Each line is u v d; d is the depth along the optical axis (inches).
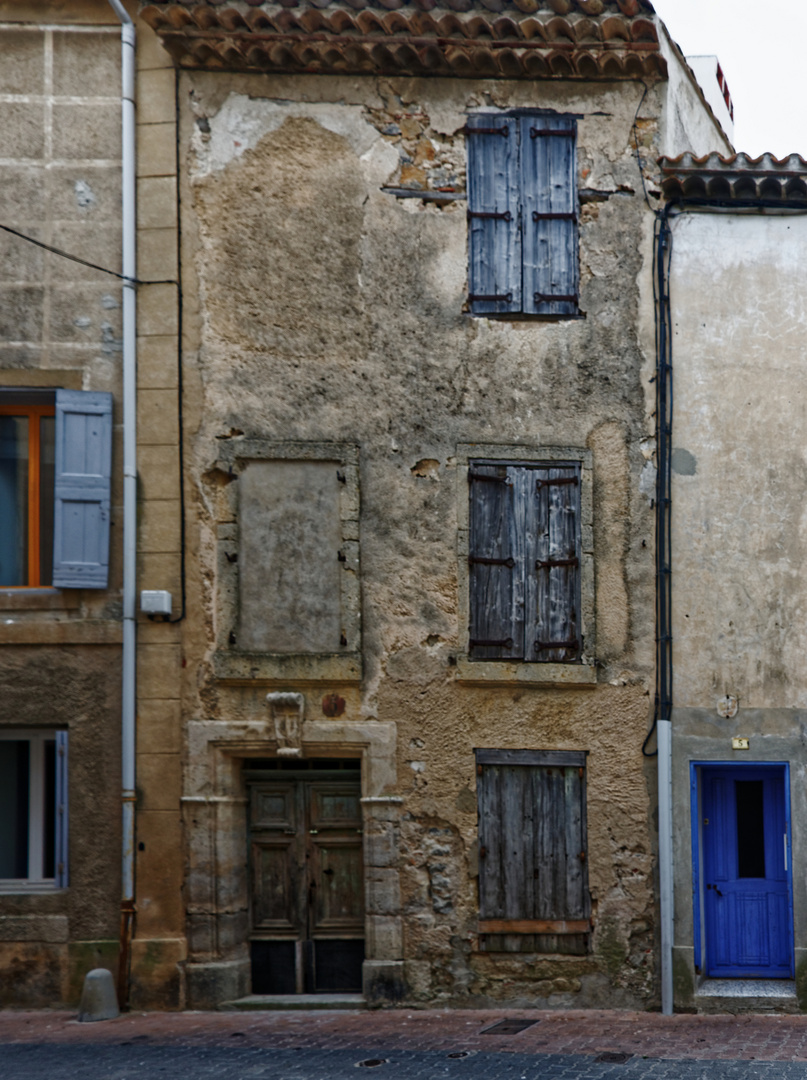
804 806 390.6
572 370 402.6
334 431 396.5
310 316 399.2
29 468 401.4
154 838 382.3
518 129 409.7
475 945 383.6
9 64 399.9
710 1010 378.6
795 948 384.8
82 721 385.7
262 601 391.2
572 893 386.9
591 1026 358.9
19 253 395.5
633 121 410.9
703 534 399.2
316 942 393.1
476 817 387.9
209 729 385.1
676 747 391.2
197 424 393.7
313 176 402.6
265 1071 305.9
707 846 402.3
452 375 400.2
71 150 398.6
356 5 397.4
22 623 386.6
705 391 403.5
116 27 401.4
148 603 381.4
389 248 402.3
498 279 404.5
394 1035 346.3
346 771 396.2
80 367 393.7
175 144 399.2
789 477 401.4
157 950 377.4
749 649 394.9
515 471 399.5
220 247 398.3
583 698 392.5
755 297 406.9
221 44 394.0
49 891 382.6
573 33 400.8
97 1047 332.2
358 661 387.5
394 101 407.2
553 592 396.2
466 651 390.6
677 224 409.4
